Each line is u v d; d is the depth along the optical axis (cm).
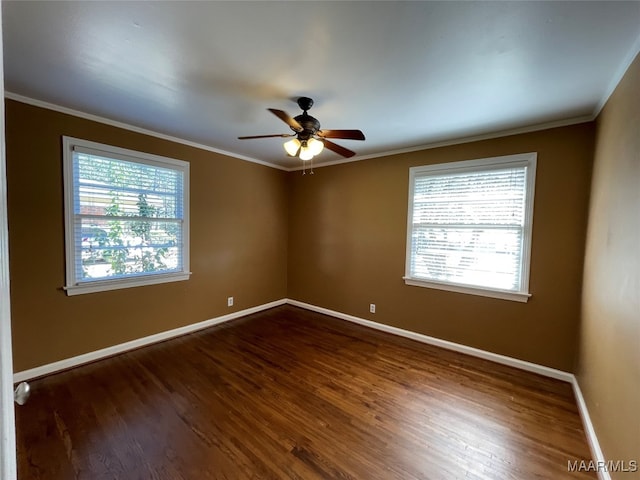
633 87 164
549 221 279
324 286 463
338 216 442
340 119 277
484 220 315
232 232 423
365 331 394
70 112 270
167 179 349
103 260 302
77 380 262
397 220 380
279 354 321
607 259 193
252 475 168
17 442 189
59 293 275
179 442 191
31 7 140
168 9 142
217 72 200
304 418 217
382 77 203
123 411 221
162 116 281
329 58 182
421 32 156
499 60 180
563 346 275
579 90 213
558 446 193
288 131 324
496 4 136
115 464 174
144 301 334
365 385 262
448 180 339
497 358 308
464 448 190
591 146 257
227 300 422
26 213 255
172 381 263
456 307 335
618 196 178
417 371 288
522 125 284
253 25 153
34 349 263
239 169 427
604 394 182
